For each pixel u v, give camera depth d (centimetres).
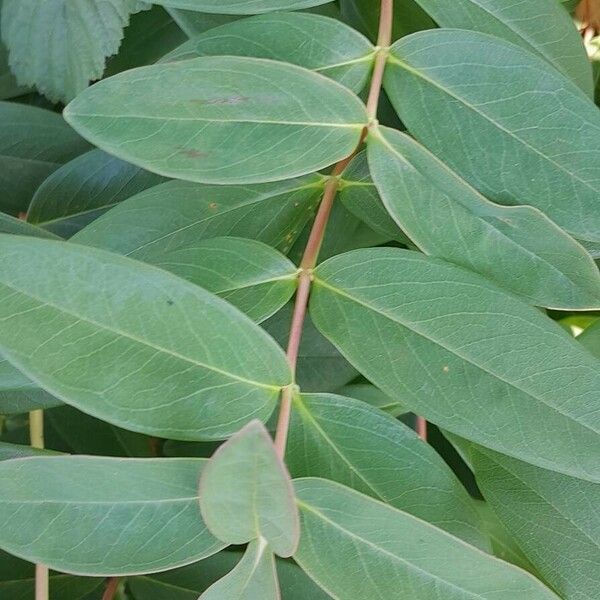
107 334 33
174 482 33
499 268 36
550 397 34
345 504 33
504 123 37
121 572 33
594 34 45
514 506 38
